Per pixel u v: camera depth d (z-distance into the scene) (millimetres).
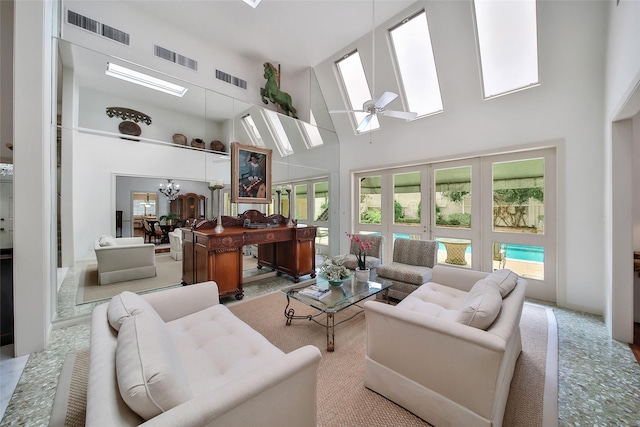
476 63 3562
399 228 4891
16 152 2006
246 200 4281
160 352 922
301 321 2715
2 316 2180
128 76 3502
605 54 2752
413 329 1449
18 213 2020
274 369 983
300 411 1076
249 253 4832
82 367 1892
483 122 3744
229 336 1572
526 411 1505
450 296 2277
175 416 726
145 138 3676
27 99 2039
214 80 4699
